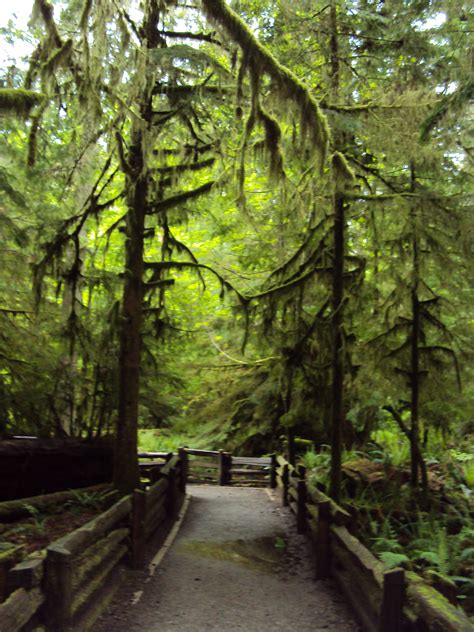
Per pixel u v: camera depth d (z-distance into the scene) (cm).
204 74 823
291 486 1045
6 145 948
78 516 738
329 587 640
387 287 1015
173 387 1127
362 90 890
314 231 930
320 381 984
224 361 1379
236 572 695
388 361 921
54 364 1012
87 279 924
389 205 800
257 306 942
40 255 976
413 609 409
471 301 887
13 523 684
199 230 1582
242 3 884
